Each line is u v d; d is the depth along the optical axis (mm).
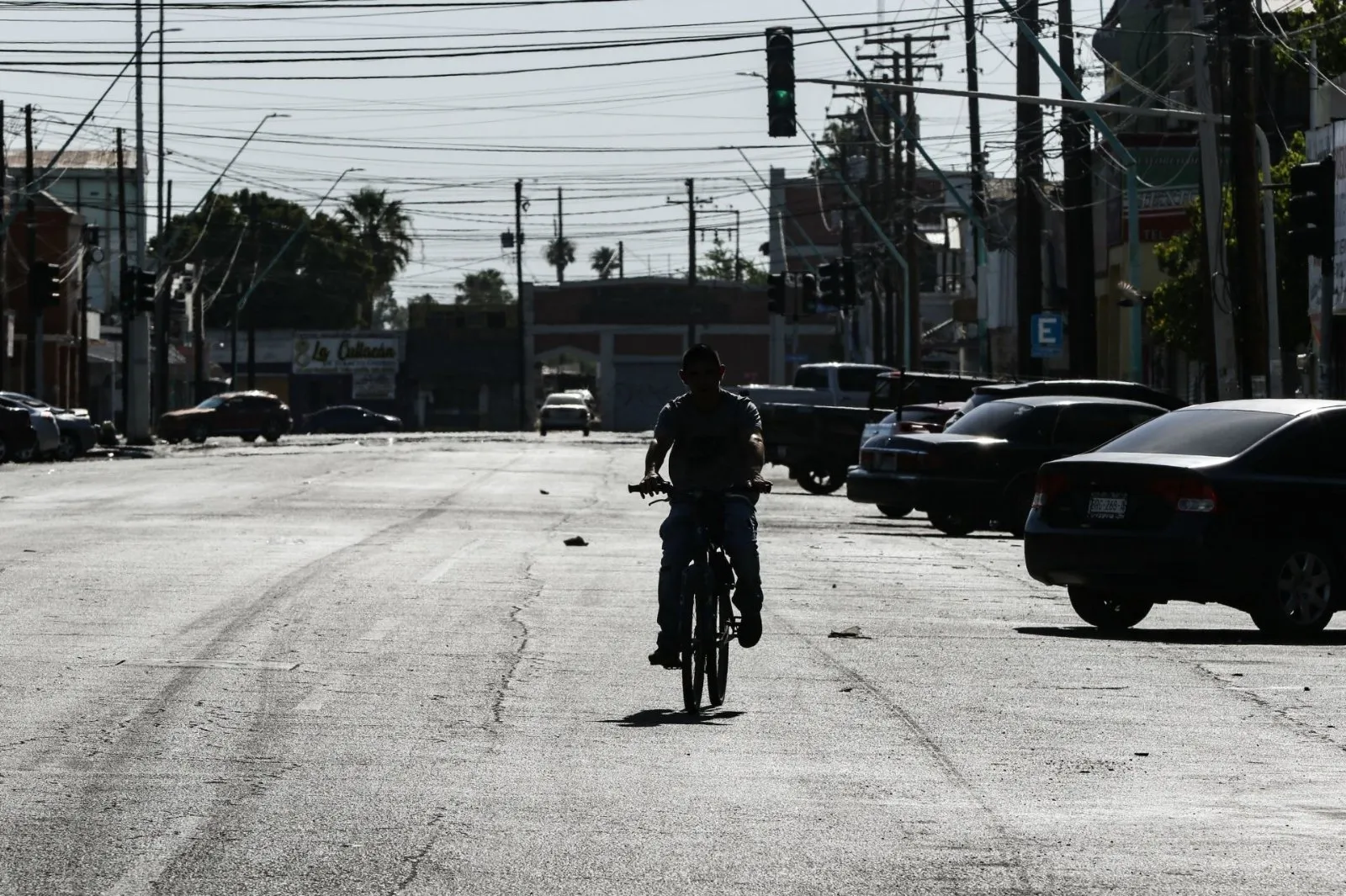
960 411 77062
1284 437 38719
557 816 20344
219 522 68000
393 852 18547
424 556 54531
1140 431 40781
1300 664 33688
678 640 27031
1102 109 79750
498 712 27391
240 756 23641
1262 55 115375
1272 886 17516
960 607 43781
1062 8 115500
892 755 24328
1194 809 21125
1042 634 38438
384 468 115875
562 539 62344
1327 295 70125
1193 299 107750
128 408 162250
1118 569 38281
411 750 24250
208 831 19422
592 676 31047
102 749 24016
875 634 37750
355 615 39219
